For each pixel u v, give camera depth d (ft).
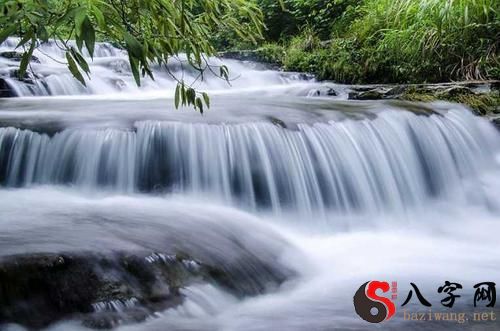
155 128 16.60
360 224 17.12
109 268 9.44
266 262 12.21
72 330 8.71
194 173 16.40
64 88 28.71
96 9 5.88
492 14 29.22
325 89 27.96
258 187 16.69
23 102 22.98
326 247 14.80
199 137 16.58
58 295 8.87
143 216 12.66
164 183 16.25
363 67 33.30
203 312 9.85
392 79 32.12
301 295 11.20
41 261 8.95
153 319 9.25
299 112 19.76
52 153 16.16
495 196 19.90
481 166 21.27
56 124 16.76
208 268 10.64
